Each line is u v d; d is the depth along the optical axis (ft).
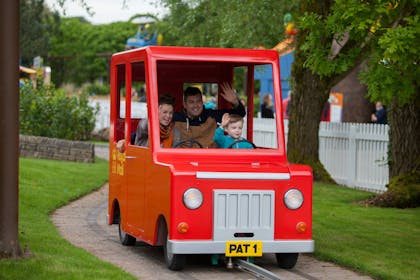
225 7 81.35
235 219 35.58
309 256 40.88
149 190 38.32
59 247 38.63
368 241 43.75
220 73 45.42
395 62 40.91
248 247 35.63
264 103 99.96
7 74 34.14
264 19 79.51
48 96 103.19
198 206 35.19
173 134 39.86
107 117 136.56
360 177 75.56
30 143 88.74
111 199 45.50
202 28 88.94
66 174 73.77
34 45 216.54
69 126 101.50
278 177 36.01
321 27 44.29
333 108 101.86
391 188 59.98
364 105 100.78
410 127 60.13
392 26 42.60
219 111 42.22
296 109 76.48
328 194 66.13
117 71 45.09
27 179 65.92
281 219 36.14
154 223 37.47
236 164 37.55
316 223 49.85
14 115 34.32
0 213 34.40
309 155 76.13
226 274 36.04
